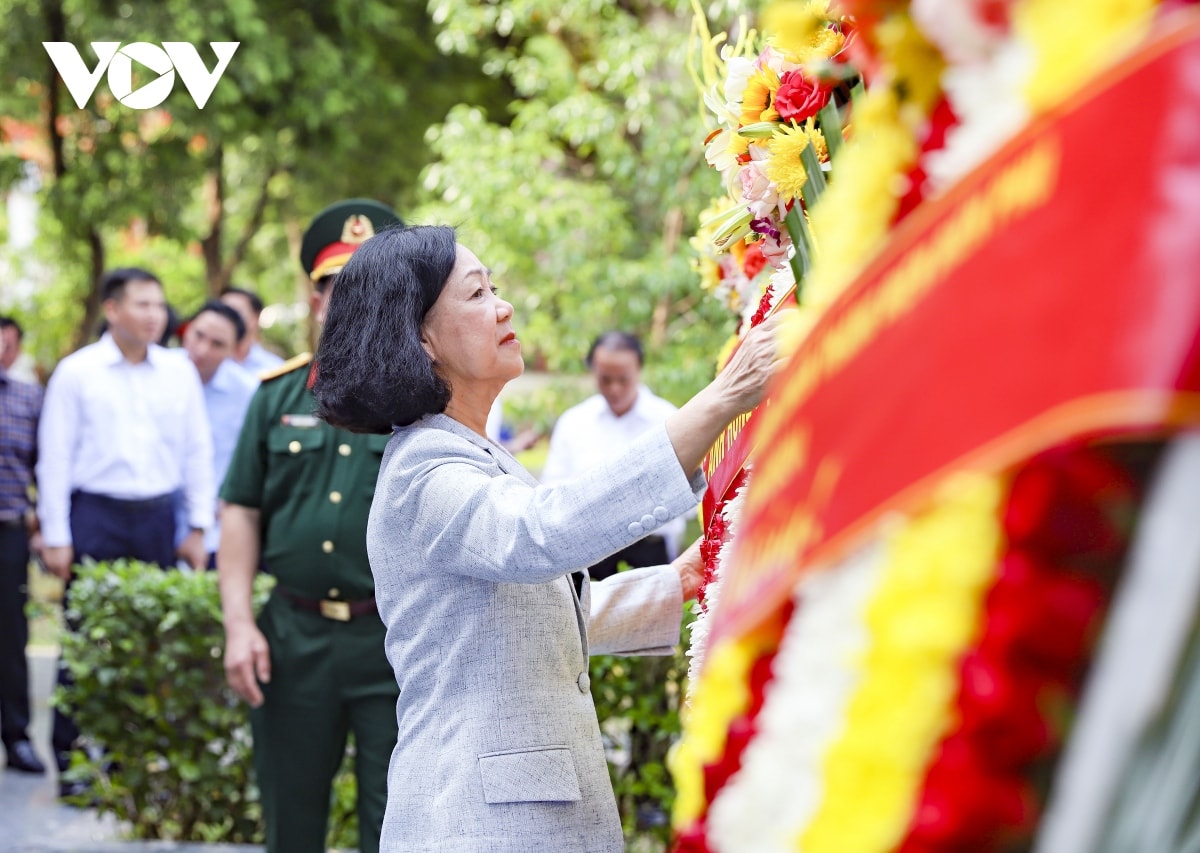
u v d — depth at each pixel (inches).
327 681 139.1
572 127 317.7
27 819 204.2
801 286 68.1
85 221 474.6
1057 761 32.2
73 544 226.8
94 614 181.8
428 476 80.0
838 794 34.0
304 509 139.9
